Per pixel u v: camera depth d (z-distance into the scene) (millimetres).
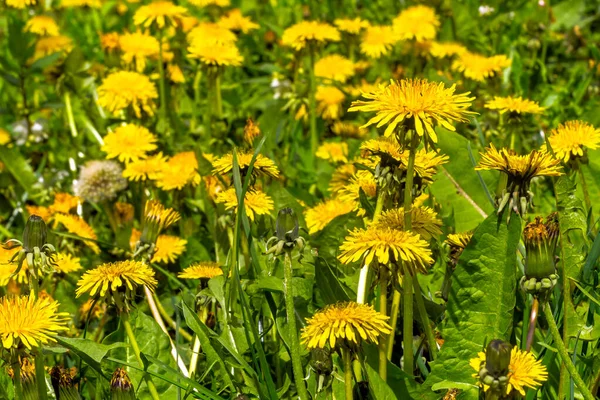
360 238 2529
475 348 2766
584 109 5773
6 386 2912
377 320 2385
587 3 8203
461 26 7121
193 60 6738
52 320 2514
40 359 2689
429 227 2771
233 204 3316
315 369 2533
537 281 2543
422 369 2930
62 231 4734
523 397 2688
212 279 3180
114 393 2617
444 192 3938
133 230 4715
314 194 5320
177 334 3156
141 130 4789
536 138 5500
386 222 2723
